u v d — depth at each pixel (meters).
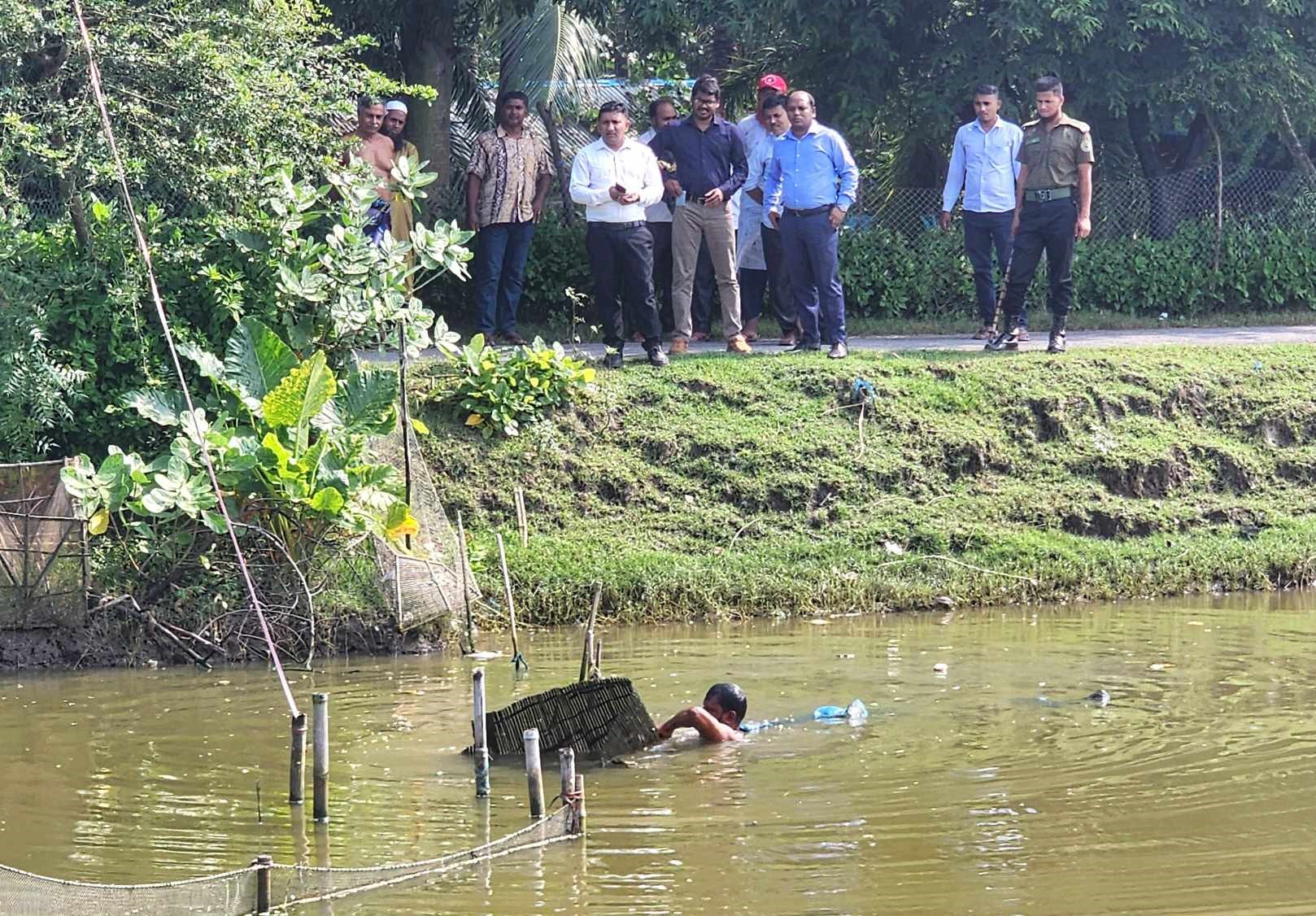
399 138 18.25
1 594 12.27
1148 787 8.58
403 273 14.42
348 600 12.75
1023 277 17.78
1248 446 16.91
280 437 12.82
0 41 13.62
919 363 17.02
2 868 6.56
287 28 15.04
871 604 13.95
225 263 14.45
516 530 14.45
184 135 14.27
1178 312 23.12
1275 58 23.72
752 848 7.69
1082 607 14.07
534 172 17.45
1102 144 25.45
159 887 6.79
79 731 10.20
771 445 15.59
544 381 15.46
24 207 14.07
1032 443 16.31
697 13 23.28
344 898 7.13
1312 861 7.41
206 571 12.70
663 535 14.70
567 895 7.13
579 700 9.47
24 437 13.55
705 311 18.77
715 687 9.95
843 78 24.06
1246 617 13.49
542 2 24.12
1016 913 6.83
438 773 9.17
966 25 23.77
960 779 8.78
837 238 17.12
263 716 10.59
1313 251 23.69
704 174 17.06
